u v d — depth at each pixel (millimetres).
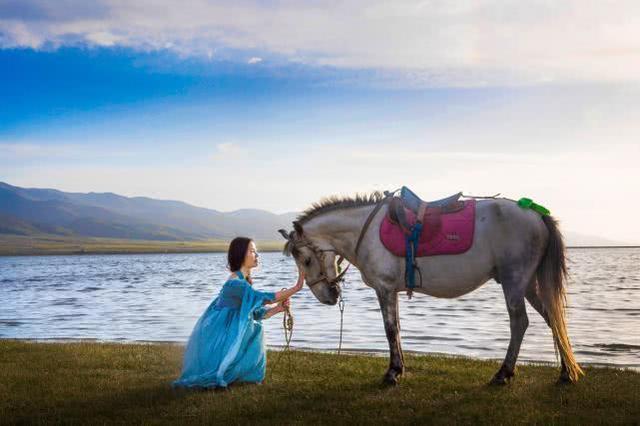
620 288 40469
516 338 7898
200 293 37406
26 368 9703
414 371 9398
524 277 7789
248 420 6531
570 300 30516
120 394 7730
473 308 26891
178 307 27562
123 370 9555
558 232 7844
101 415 6820
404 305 28703
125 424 6465
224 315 8195
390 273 8148
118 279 57938
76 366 9891
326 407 7055
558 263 7805
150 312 25188
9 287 46844
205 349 8062
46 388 8102
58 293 39031
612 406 7035
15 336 17547
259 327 8492
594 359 13094
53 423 6492
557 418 6492
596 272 68438
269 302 8312
